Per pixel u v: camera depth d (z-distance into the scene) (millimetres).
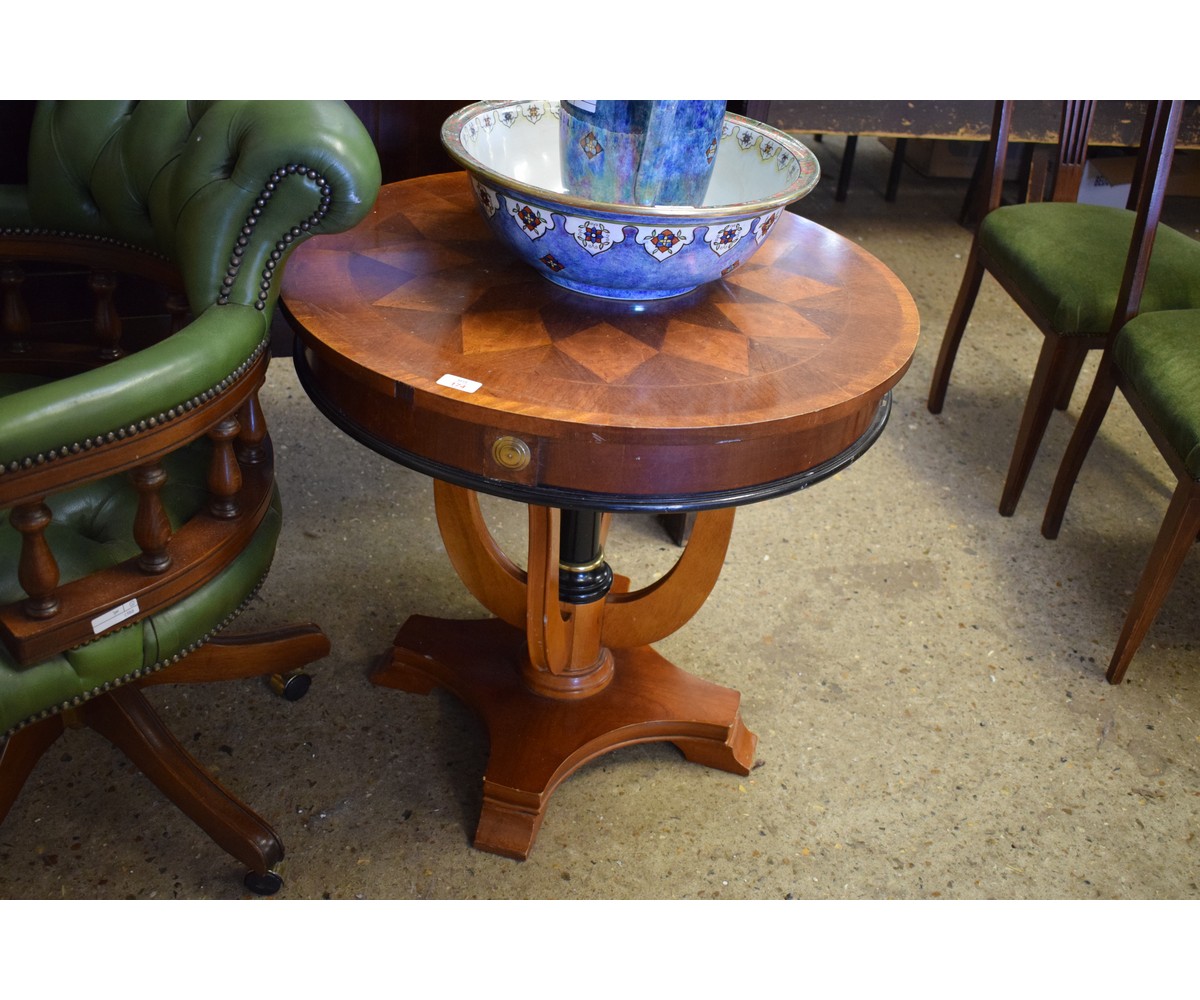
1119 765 1685
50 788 1479
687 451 1070
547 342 1178
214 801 1335
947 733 1713
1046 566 2109
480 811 1510
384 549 1990
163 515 1094
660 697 1604
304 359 1268
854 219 3578
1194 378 1688
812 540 2121
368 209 1177
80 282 1958
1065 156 2305
